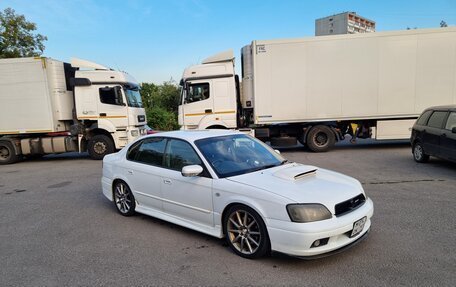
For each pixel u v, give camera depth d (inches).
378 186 254.7
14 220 208.7
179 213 171.2
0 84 448.8
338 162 369.7
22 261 147.6
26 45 1047.6
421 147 342.0
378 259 135.4
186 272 131.6
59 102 458.0
